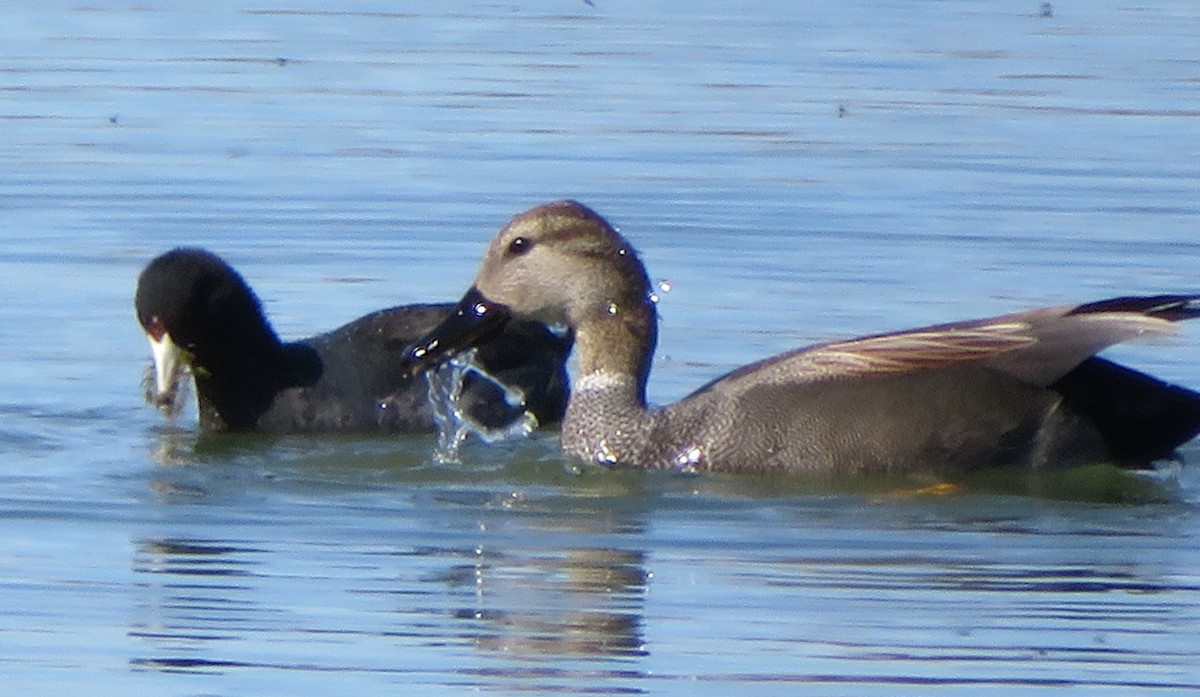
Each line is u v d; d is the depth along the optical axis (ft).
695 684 35.91
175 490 46.62
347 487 47.16
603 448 48.75
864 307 59.77
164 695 35.40
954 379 46.78
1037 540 43.34
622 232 66.90
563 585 40.50
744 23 97.25
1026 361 46.62
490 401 52.70
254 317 52.01
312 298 61.26
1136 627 38.47
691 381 54.19
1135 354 56.08
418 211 69.51
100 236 66.49
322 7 99.30
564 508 45.52
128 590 40.16
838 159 75.56
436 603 39.60
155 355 51.78
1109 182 72.90
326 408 52.11
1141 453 47.01
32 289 61.36
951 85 85.81
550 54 90.48
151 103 82.17
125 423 52.21
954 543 43.14
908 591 40.29
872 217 68.59
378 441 51.65
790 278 62.49
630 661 36.91
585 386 49.57
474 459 49.90
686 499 46.11
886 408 46.88
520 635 38.01
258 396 51.98
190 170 73.61
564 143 77.56
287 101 82.79
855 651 37.32
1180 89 85.46
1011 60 90.22
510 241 49.88
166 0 100.78
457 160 75.20
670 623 38.65
